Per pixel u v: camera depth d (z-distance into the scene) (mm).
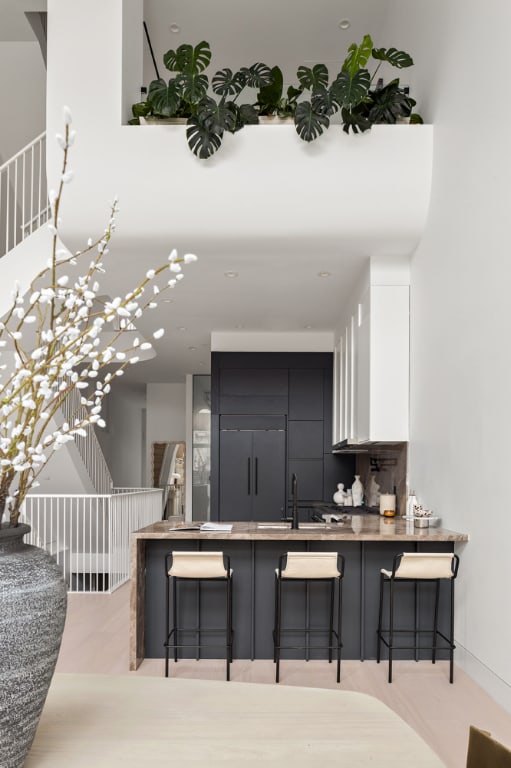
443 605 4496
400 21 6129
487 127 3781
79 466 8664
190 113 4742
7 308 5547
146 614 4500
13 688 941
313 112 4566
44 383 977
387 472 6629
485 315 3775
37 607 964
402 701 3586
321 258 5375
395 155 4797
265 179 4711
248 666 4285
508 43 3504
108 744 1138
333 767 1064
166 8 6695
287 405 8648
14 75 8430
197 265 5496
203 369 11805
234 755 1103
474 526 3947
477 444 3895
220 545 4531
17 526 1055
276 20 6887
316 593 4527
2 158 8820
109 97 4723
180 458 14000
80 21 4762
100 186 4703
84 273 5625
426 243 4922
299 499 8578
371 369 5441
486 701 3582
